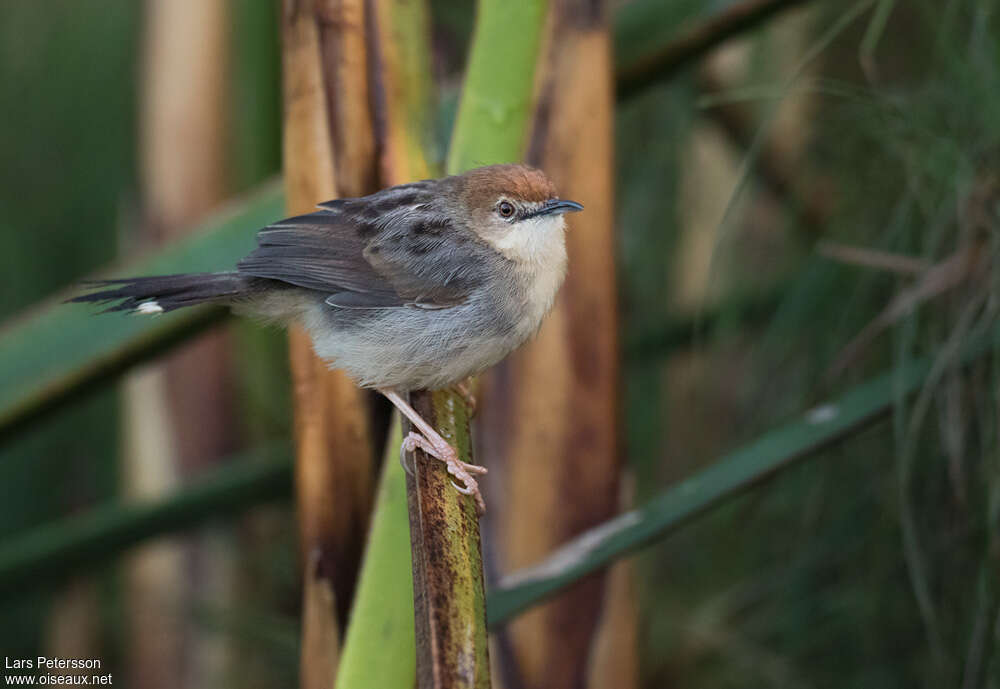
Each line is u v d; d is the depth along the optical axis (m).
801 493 9.46
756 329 10.62
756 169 10.65
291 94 6.26
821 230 10.39
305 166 6.30
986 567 7.15
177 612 10.52
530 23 6.48
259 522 10.98
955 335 7.00
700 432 11.25
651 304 11.48
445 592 4.73
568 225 6.64
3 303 12.54
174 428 10.25
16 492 12.14
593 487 6.51
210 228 7.87
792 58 10.49
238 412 10.35
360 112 6.30
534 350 6.53
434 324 7.39
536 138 6.54
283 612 10.98
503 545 6.46
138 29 12.58
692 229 11.43
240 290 7.32
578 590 6.57
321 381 6.00
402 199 7.20
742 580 10.21
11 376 7.00
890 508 8.37
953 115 8.02
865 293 8.66
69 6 12.80
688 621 10.44
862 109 8.49
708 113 10.87
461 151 6.46
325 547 5.95
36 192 12.82
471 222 7.64
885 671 9.10
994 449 7.38
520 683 6.52
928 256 7.59
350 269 7.61
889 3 7.23
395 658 5.24
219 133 9.81
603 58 6.50
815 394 9.12
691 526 10.88
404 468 5.64
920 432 8.25
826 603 9.43
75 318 7.10
